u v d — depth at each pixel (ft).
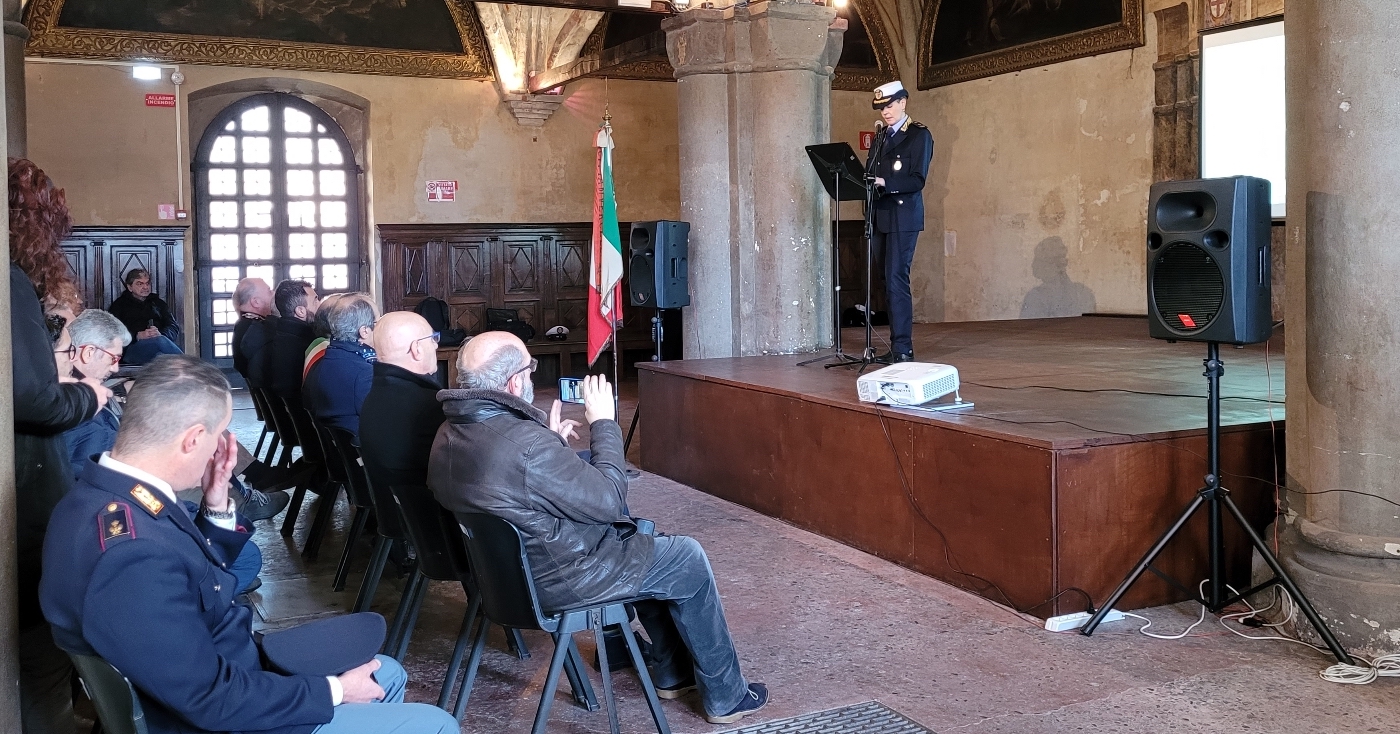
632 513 20.07
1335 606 12.45
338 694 7.65
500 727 11.19
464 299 42.98
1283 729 10.70
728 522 19.36
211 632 7.30
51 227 9.11
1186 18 34.99
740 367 23.12
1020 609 14.26
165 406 6.93
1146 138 36.60
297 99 41.98
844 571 16.29
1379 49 11.82
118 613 6.56
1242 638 13.19
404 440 11.72
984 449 14.71
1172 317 13.32
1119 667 12.39
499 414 10.07
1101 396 17.66
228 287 41.57
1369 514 12.35
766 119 25.70
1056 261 40.22
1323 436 12.67
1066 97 39.40
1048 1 39.83
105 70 37.93
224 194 41.29
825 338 26.81
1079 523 13.78
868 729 10.91
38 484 8.72
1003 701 11.52
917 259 46.52
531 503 9.82
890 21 46.24
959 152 44.27
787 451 19.15
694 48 25.86
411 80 41.83
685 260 25.36
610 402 11.39
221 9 39.04
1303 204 12.77
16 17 25.68
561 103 43.68
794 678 12.30
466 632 11.25
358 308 15.64
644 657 12.10
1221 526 13.84
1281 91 32.45
